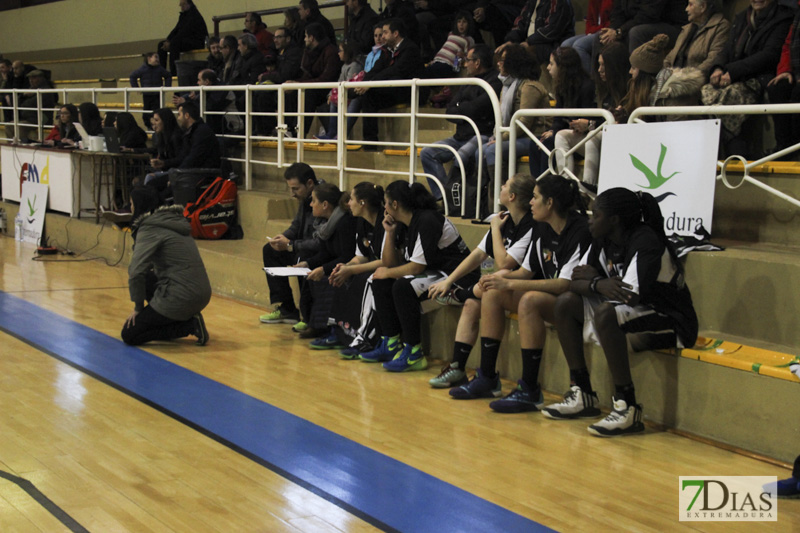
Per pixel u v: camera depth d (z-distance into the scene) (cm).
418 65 700
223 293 656
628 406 351
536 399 384
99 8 1437
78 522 257
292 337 528
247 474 300
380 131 750
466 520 265
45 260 796
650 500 284
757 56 468
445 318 468
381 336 473
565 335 368
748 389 331
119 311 587
